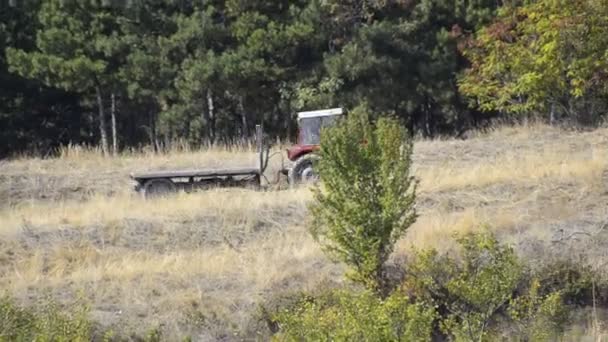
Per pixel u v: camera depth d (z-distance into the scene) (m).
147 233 68.06
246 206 71.50
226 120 119.69
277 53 113.44
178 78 112.06
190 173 79.38
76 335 42.12
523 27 101.38
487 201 71.56
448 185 74.25
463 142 94.81
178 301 57.31
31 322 42.34
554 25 96.06
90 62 108.94
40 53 111.44
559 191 72.25
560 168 76.25
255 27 112.88
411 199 57.22
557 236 63.94
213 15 116.69
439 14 116.31
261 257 62.78
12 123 121.69
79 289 58.41
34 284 59.66
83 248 65.00
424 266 52.41
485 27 108.81
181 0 117.06
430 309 41.16
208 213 70.62
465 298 43.81
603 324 56.62
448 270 52.06
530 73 98.94
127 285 59.56
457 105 117.19
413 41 115.31
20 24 118.19
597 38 96.00
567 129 97.94
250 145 100.62
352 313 38.09
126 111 121.94
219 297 58.03
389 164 56.69
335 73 111.44
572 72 97.06
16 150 121.50
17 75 116.94
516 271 44.03
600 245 62.78
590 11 95.81
